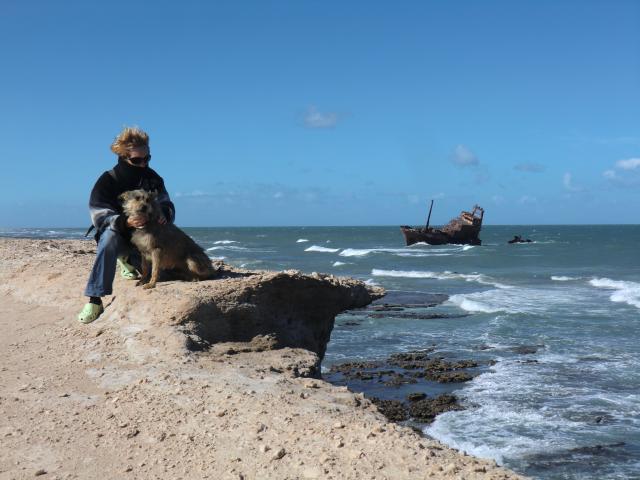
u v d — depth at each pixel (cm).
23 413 430
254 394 441
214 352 562
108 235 625
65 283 816
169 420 405
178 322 585
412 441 359
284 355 582
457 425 945
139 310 620
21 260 1033
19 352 586
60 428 403
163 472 342
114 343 574
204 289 636
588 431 906
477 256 5134
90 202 641
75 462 357
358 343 1622
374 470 321
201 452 361
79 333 620
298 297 713
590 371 1259
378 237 10756
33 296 805
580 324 1825
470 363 1349
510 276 3588
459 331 1766
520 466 791
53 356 564
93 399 452
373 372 1298
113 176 653
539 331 1730
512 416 981
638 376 1212
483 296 2575
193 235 12006
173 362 514
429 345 1583
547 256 5191
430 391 1145
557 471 773
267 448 356
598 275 3672
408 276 3562
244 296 639
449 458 341
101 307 633
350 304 799
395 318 2000
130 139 648
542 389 1130
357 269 4075
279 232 15088
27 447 376
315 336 773
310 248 6400
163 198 680
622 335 1650
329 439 360
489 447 852
